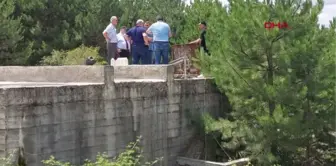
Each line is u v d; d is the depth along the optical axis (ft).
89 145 35.88
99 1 112.06
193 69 54.29
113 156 37.70
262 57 42.11
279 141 40.68
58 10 106.42
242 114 43.88
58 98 33.71
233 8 43.01
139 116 40.06
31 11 104.78
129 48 57.06
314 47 40.60
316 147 44.98
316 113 41.98
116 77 45.93
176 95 44.04
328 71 40.63
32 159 32.17
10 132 31.30
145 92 40.63
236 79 42.24
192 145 45.60
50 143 33.22
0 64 91.61
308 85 40.57
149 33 53.93
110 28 52.90
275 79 41.29
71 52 90.33
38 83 40.52
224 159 47.42
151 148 41.32
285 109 40.47
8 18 93.76
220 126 43.45
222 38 44.65
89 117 35.86
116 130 38.01
